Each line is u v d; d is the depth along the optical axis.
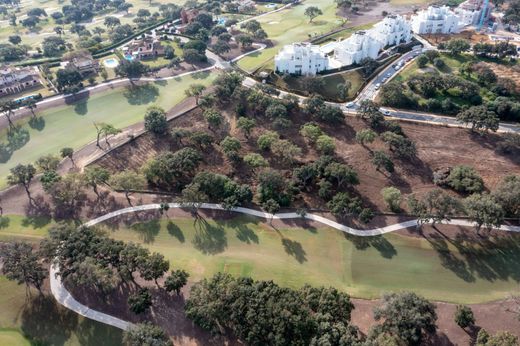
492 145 169.50
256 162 156.38
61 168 164.38
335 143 174.38
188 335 106.81
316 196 151.12
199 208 147.12
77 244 117.19
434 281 120.50
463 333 104.38
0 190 156.25
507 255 125.94
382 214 142.00
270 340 95.06
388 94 195.12
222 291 105.12
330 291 106.56
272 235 136.75
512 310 110.00
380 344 91.25
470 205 127.19
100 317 111.75
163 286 117.88
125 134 182.88
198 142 172.38
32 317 113.62
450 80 197.12
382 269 124.75
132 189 150.50
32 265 112.88
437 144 172.00
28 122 195.88
